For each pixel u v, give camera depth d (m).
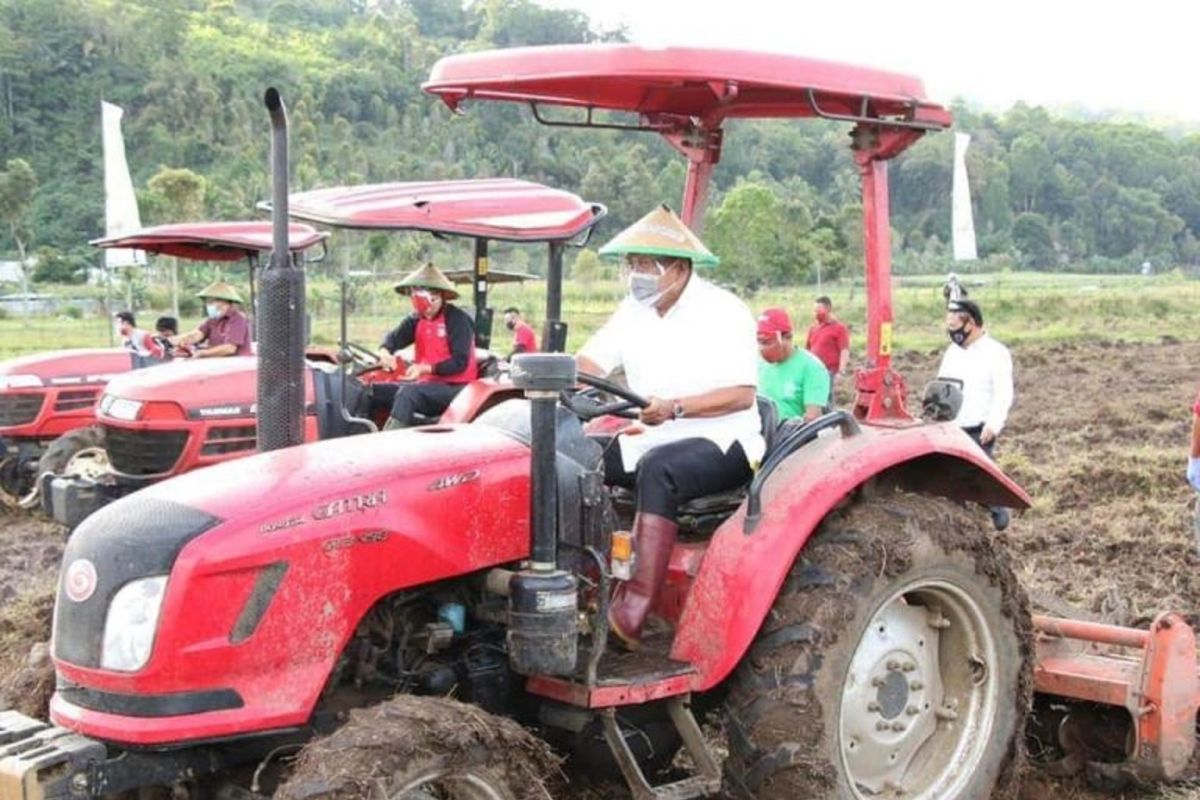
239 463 4.00
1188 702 4.98
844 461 4.38
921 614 4.67
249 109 63.34
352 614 3.75
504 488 4.04
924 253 64.94
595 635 3.97
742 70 4.09
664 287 4.54
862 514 4.48
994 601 4.69
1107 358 28.00
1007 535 9.90
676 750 4.56
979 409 7.89
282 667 3.64
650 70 4.06
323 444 4.16
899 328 39.09
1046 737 5.33
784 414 8.20
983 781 4.67
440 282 8.12
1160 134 107.56
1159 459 13.33
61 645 3.69
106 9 71.19
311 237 8.90
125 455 8.55
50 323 36.00
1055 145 98.25
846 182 41.78
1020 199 91.44
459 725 3.55
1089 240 91.62
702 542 4.56
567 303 33.88
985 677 4.72
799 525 4.21
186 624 3.52
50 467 10.16
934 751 4.69
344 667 3.94
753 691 4.18
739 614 4.12
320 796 3.32
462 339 8.12
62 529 10.17
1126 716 5.08
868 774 4.51
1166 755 4.91
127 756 3.57
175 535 3.57
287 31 96.31
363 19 114.44
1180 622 4.94
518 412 4.38
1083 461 13.27
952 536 4.51
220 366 8.88
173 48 72.69
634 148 27.52
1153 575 8.71
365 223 6.62
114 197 19.16
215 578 3.54
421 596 4.05
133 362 11.15
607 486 4.64
